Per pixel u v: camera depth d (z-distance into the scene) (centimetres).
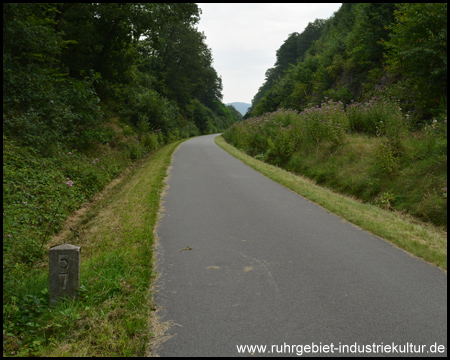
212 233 648
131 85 2988
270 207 844
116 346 312
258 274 466
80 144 1496
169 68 6000
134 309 372
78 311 362
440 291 410
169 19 2364
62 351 305
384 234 617
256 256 531
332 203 847
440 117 1099
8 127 1141
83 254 580
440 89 1324
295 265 494
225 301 394
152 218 739
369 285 427
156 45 2541
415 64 1349
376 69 2244
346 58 2977
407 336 322
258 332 333
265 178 1263
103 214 848
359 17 2412
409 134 1115
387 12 2250
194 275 466
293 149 1605
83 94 1587
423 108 1456
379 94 1859
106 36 2394
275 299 396
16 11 1309
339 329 336
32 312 369
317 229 666
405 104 1560
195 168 1534
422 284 429
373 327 338
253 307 379
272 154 1752
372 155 1084
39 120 1280
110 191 1177
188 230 669
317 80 3522
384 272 465
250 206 854
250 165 1591
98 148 1661
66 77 2105
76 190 1038
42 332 332
